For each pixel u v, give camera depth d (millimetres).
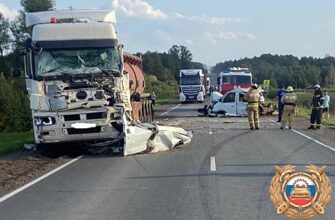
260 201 9609
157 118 35938
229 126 28281
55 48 17047
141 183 11797
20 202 10219
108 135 16688
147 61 126250
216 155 16297
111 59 17203
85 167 14625
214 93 38969
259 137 21938
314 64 130250
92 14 18547
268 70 138375
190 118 35656
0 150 19703
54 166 15016
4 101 39844
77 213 9078
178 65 151250
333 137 21875
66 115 16547
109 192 10867
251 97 25984
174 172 13219
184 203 9594
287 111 26438
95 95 16719
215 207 9211
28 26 18562
